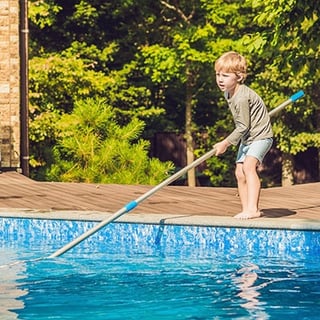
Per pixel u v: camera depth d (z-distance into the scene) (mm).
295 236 7004
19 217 7988
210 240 7293
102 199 9555
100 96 24031
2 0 15445
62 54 24859
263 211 8312
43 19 24125
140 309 4875
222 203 9125
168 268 6285
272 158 27156
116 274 6027
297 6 13148
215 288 5496
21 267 6352
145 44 26969
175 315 4703
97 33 26031
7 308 4902
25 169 15820
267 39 13805
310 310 4809
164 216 7566
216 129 27016
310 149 26812
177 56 24781
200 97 27812
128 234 7551
